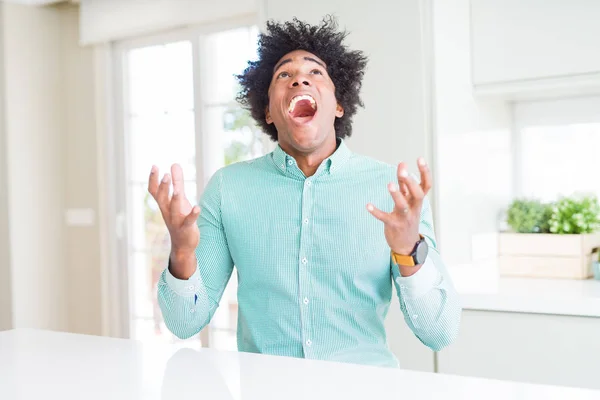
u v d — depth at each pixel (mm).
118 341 1324
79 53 4152
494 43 2486
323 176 1456
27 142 4078
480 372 2252
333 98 1498
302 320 1419
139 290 4020
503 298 2189
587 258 2551
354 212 1429
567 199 2615
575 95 2734
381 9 2445
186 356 1178
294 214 1450
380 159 2465
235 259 1504
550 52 2367
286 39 1549
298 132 1436
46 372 1087
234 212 1491
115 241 4051
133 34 3818
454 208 2430
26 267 4059
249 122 3537
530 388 924
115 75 4016
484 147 2664
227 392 948
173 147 3844
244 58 3521
